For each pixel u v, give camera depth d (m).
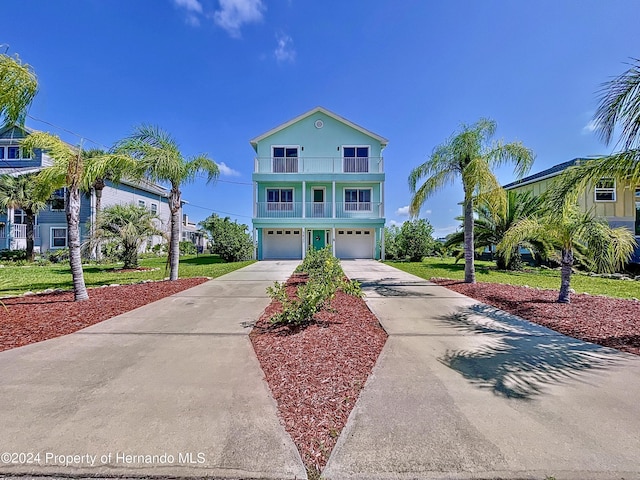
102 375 3.22
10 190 16.31
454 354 3.83
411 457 2.01
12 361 3.57
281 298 5.36
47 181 7.26
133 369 3.37
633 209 15.44
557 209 5.93
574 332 4.64
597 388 2.94
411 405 2.64
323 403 2.67
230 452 2.06
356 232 20.89
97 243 14.43
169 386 2.98
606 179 5.23
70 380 3.11
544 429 2.29
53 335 4.50
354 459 2.00
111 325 5.03
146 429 2.30
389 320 5.35
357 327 4.86
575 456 2.01
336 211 20.44
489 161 9.26
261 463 1.97
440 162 9.75
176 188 9.96
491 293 7.70
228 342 4.22
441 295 7.61
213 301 6.87
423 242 18.61
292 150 20.78
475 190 9.16
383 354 3.82
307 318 5.05
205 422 2.39
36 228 20.44
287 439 2.19
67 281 10.06
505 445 2.12
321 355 3.72
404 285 9.19
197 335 4.53
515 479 1.84
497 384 3.03
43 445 2.12
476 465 1.94
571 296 7.23
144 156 8.95
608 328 4.77
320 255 9.57
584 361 3.58
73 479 1.85
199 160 9.98
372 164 20.48
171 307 6.29
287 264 16.17
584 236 6.23
